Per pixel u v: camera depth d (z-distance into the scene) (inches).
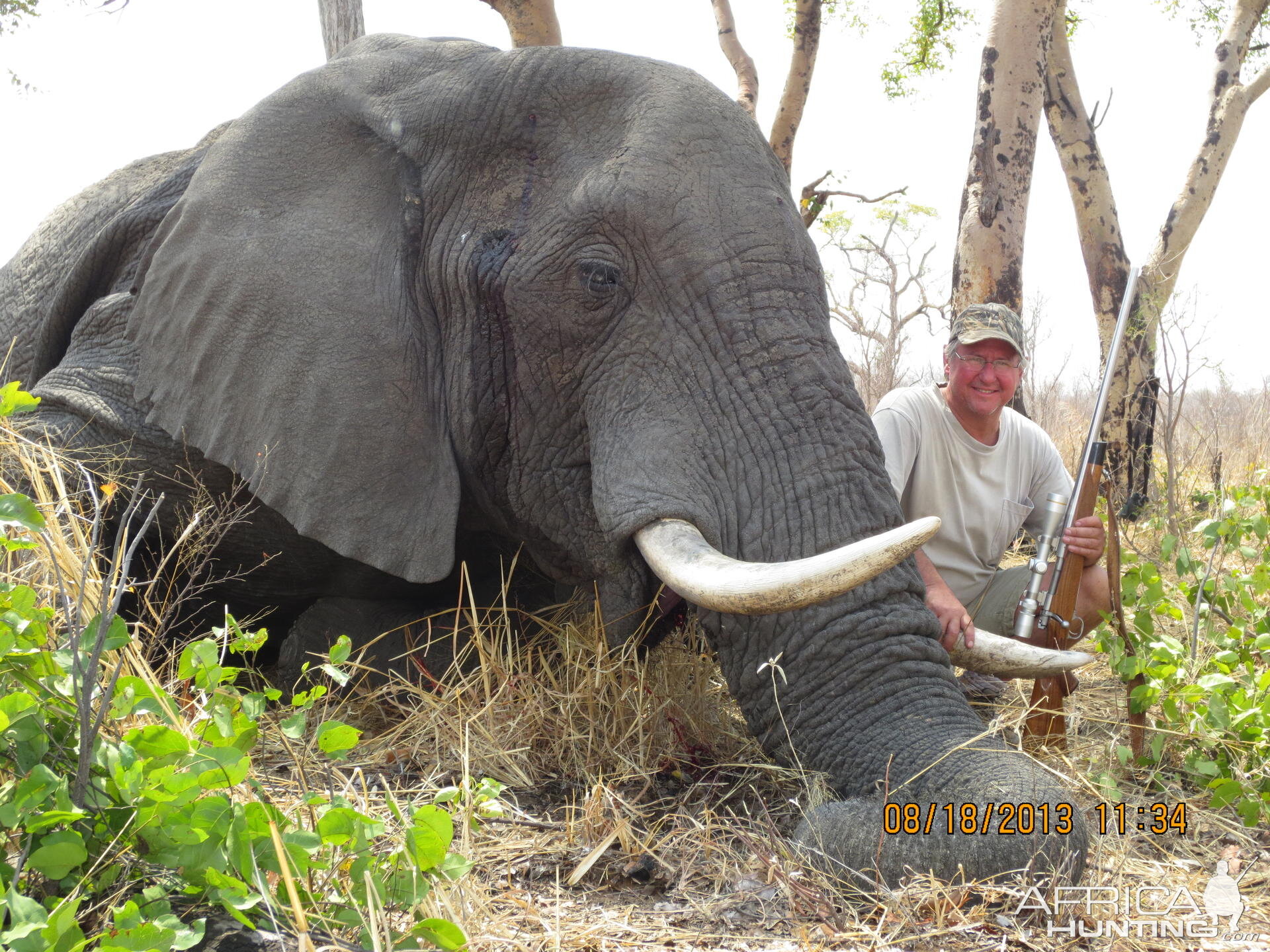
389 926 89.5
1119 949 105.1
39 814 83.1
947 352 186.1
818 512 132.9
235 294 165.5
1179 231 489.1
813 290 144.6
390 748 151.2
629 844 123.3
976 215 362.3
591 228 145.4
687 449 136.3
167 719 99.0
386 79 170.6
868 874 111.7
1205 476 418.0
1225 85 490.0
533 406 151.5
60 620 108.4
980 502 187.9
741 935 106.9
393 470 158.7
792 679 128.3
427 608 180.2
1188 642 191.2
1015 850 109.2
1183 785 152.8
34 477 123.7
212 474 172.6
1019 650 132.9
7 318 230.4
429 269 160.1
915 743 119.3
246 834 85.6
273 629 196.4
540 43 351.9
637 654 156.8
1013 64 356.5
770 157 152.1
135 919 77.7
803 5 458.3
